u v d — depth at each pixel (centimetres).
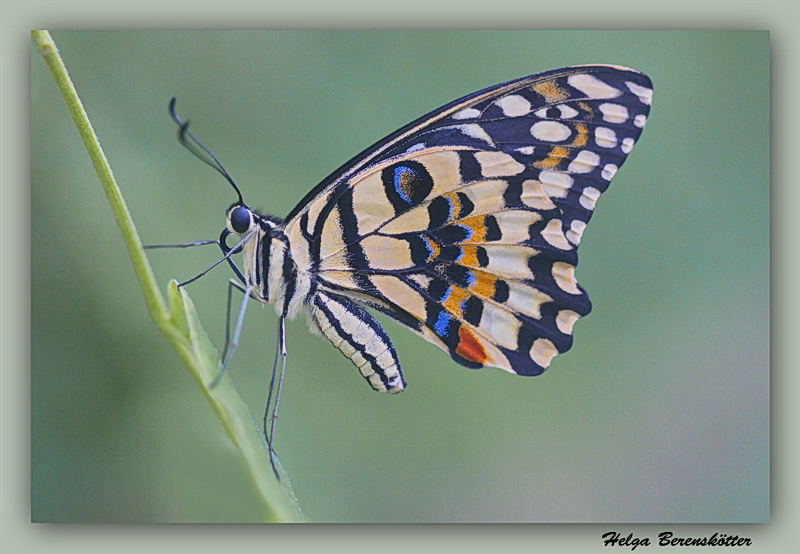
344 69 55
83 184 53
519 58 55
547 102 51
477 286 51
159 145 54
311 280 51
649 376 56
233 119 55
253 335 54
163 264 54
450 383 56
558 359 56
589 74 51
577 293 51
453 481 55
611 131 51
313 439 54
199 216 54
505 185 51
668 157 56
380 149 51
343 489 54
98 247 53
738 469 55
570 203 51
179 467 47
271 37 55
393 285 51
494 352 52
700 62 55
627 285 56
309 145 55
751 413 55
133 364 53
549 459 55
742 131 56
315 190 51
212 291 54
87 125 47
